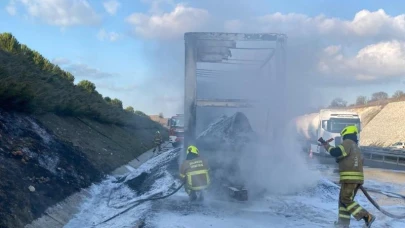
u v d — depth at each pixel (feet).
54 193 35.17
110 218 32.37
